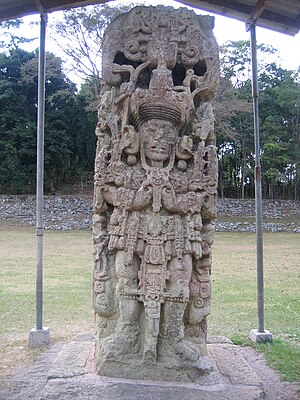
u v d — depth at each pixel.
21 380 3.86
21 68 25.80
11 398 3.48
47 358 4.45
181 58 4.21
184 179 4.02
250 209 24.98
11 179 26.91
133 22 4.23
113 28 4.25
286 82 27.67
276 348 4.77
